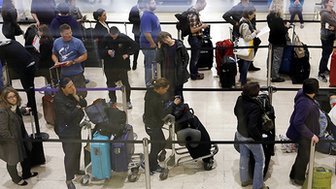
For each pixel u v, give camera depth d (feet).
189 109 19.42
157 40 22.67
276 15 25.88
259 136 17.03
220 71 26.13
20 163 19.02
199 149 18.66
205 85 26.84
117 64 23.39
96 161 18.15
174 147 19.57
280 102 24.45
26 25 37.27
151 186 18.42
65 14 25.49
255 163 17.56
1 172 19.83
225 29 36.60
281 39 26.11
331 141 17.30
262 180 17.75
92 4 42.52
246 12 26.55
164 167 19.25
